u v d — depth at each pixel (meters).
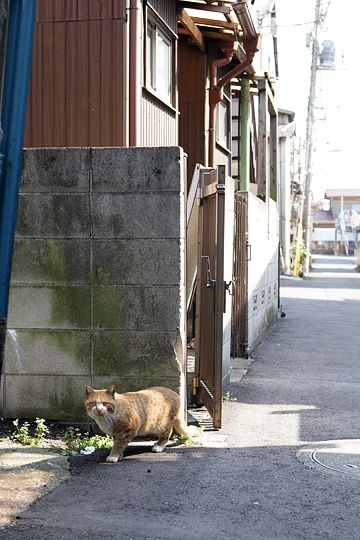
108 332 6.22
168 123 9.27
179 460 5.55
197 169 7.55
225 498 4.71
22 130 4.50
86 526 4.20
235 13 9.30
